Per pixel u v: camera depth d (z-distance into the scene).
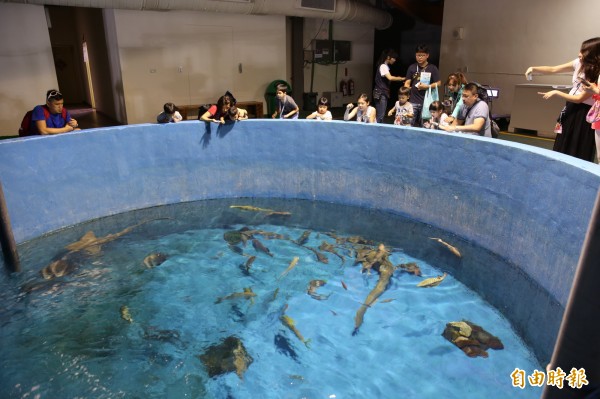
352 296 4.12
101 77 12.51
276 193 6.72
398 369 3.18
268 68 12.70
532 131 9.46
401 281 4.38
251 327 3.66
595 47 4.13
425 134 5.37
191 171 6.45
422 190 5.61
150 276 4.46
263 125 6.41
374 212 6.15
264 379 3.07
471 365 3.22
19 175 5.02
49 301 4.01
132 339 3.49
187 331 3.60
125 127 5.88
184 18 10.82
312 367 3.20
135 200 6.16
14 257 4.66
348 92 15.44
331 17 12.86
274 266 4.67
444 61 12.34
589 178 3.41
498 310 3.90
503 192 4.59
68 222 5.57
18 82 8.96
